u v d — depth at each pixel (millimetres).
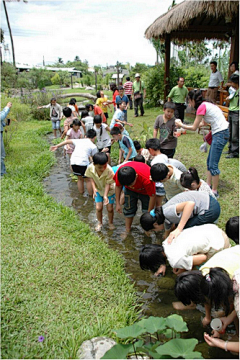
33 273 3480
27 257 3783
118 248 4195
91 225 4840
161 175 3707
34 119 15695
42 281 3354
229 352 2652
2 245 4035
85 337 2631
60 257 3803
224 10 8211
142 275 3660
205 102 5020
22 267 3584
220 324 2705
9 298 3068
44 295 3152
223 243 3209
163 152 5668
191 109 13172
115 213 5234
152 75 15820
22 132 11547
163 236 4453
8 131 10805
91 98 22359
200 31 12477
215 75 9898
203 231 3264
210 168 5148
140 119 12969
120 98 10320
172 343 2152
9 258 3752
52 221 4711
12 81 28516
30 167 7227
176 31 12469
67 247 4039
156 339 2736
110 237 4477
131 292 3352
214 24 11891
